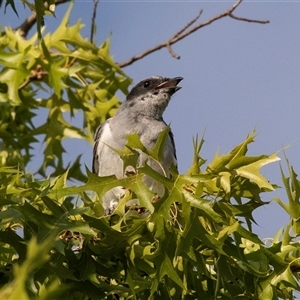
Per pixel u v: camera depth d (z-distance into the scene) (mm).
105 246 10258
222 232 10016
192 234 9930
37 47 18656
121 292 10570
